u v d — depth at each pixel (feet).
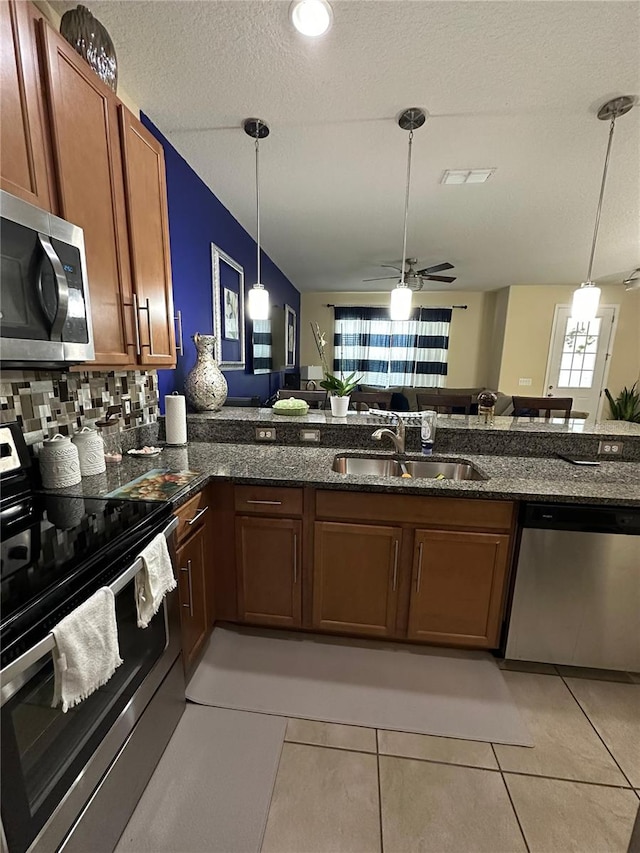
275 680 5.21
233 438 7.49
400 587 5.57
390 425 7.12
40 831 2.53
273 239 12.75
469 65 4.99
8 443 4.12
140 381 6.80
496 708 4.85
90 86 4.08
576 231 11.53
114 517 3.81
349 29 4.42
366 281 19.97
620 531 4.92
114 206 4.57
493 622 5.47
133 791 3.61
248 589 5.88
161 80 5.32
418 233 12.00
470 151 7.19
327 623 5.84
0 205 2.90
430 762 4.18
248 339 12.69
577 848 3.45
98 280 4.34
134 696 3.59
